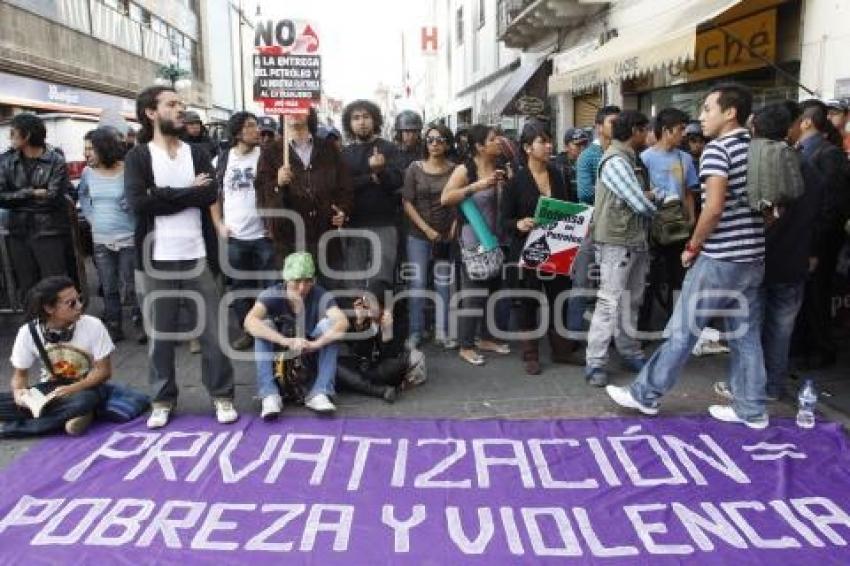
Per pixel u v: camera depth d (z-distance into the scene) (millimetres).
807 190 4195
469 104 24188
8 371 5527
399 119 6738
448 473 3799
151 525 3326
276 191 5168
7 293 7098
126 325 6719
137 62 27266
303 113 5133
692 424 4336
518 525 3324
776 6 6996
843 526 3287
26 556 3098
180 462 3928
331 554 3107
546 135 5152
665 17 8898
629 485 3666
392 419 4492
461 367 5539
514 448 4070
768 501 3496
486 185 5266
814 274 5078
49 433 4293
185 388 5133
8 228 5945
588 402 4770
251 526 3322
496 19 19156
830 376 5109
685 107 9109
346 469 3850
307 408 4691
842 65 6164
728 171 3941
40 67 18906
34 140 5785
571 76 9453
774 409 4574
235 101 45656
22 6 17984
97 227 6035
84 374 4391
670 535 3232
